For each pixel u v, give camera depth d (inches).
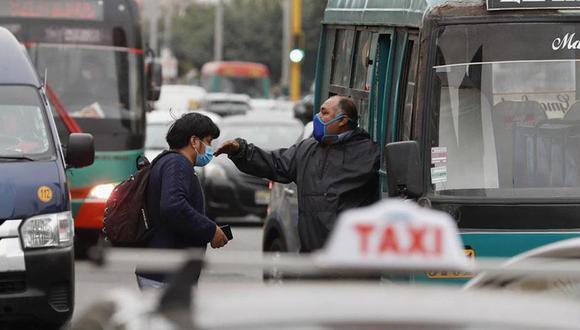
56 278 908.6
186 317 254.8
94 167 1467.8
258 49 7381.9
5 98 984.9
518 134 730.2
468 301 270.4
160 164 689.0
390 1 802.8
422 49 731.4
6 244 897.5
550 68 733.9
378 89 808.9
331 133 772.0
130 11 1547.7
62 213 918.4
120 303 275.9
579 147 731.4
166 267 285.6
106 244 697.0
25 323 944.9
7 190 906.7
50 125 975.0
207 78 5728.3
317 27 6358.3
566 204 721.0
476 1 733.3
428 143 725.3
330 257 242.5
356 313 255.1
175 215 677.3
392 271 260.2
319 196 767.1
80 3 1531.7
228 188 1806.1
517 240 718.5
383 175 762.2
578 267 305.0
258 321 251.9
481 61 730.2
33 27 1521.9
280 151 796.6
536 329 254.4
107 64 1531.7
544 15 733.9
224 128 1969.7
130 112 1523.1
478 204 719.1
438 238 242.5
